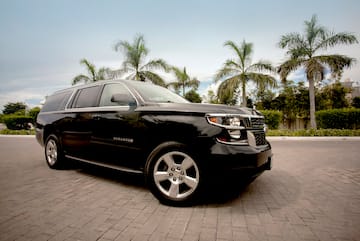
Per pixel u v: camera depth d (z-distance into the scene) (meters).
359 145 9.12
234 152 2.53
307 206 2.80
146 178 2.89
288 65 15.98
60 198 3.07
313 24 15.81
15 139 14.30
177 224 2.31
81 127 4.04
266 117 15.86
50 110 5.11
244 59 17.61
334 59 14.95
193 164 2.67
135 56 18.23
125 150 3.26
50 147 4.91
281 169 4.83
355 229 2.21
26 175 4.34
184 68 25.12
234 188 3.48
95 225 2.30
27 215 2.54
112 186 3.61
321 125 15.26
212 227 2.25
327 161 5.72
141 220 2.41
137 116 3.16
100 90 4.03
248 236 2.08
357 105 26.17
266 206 2.79
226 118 2.65
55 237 2.07
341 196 3.17
